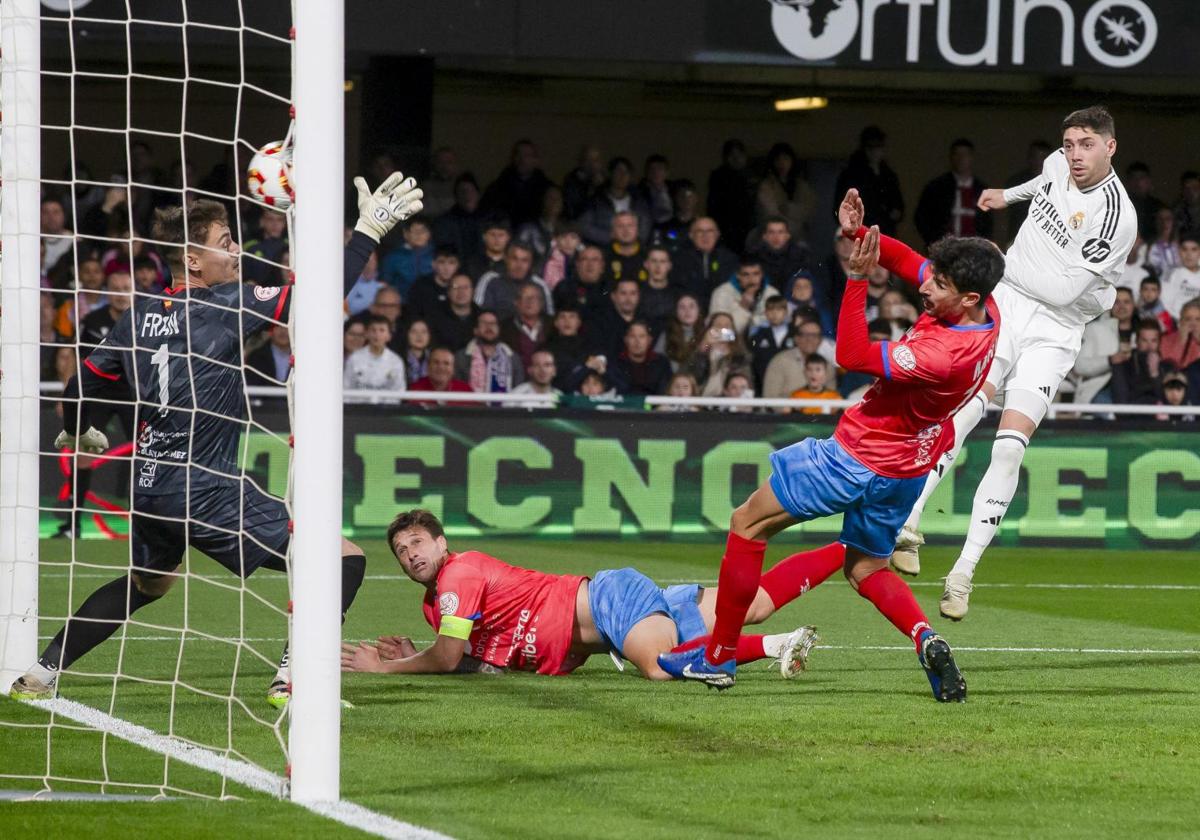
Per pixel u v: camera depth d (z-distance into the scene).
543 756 12.83
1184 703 15.97
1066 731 14.27
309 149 11.12
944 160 50.62
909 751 13.23
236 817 10.66
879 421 14.87
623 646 16.73
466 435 35.91
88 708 14.79
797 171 44.44
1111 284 20.09
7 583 15.62
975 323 14.63
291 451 11.36
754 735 13.84
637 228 40.88
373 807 10.99
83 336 36.50
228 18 37.78
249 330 15.12
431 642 20.34
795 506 15.08
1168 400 39.53
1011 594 27.97
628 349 38.62
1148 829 10.75
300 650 11.18
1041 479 37.25
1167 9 39.91
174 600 24.38
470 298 38.62
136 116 46.72
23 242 15.52
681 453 36.50
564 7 39.06
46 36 37.09
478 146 50.12
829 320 43.53
